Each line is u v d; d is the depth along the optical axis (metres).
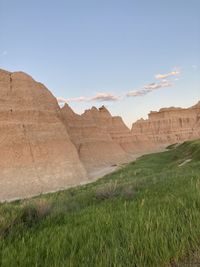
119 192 8.99
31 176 54.03
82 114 114.62
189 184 8.14
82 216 5.40
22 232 4.55
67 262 2.95
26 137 58.97
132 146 165.62
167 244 3.20
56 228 4.42
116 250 3.07
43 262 3.07
